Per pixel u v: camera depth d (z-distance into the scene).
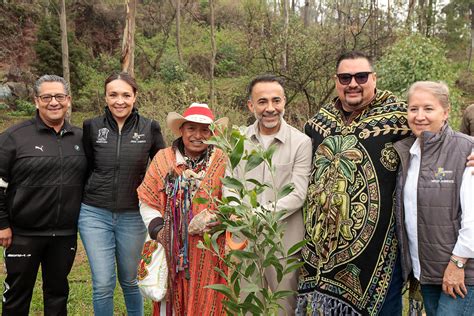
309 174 3.12
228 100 13.73
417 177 2.69
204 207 2.97
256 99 3.13
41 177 3.33
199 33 24.64
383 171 2.84
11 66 19.06
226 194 2.97
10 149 3.30
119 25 23.59
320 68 12.52
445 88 2.67
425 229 2.63
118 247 3.51
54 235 3.41
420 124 2.66
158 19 25.19
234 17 26.31
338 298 2.92
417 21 15.23
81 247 6.19
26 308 3.50
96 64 21.19
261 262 2.39
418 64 9.74
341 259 2.90
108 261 3.43
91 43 22.56
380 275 2.85
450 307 2.60
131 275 3.56
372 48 13.08
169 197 3.01
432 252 2.62
